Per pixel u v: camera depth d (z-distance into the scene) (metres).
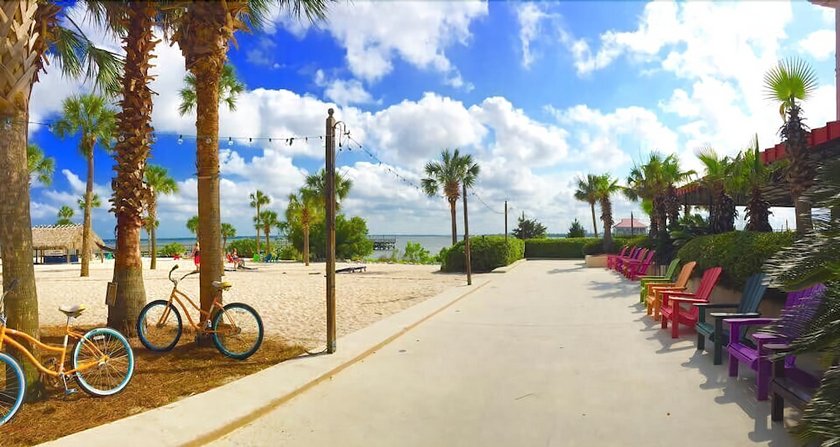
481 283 17.30
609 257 24.22
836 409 2.86
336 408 4.78
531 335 8.02
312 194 37.06
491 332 8.36
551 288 15.29
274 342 7.51
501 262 25.23
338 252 48.47
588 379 5.49
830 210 3.43
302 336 8.12
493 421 4.35
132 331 7.38
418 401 4.93
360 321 9.75
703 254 10.74
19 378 4.41
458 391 5.21
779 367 4.10
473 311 10.80
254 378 5.54
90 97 22.67
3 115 4.68
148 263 39.44
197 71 6.93
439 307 11.07
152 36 7.86
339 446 3.91
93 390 4.93
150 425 4.16
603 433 4.01
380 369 6.15
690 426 4.08
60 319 10.16
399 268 30.12
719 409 4.43
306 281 20.53
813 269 3.28
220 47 6.92
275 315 10.61
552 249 38.22
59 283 19.94
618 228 50.25
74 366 4.94
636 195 25.12
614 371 5.77
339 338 7.73
